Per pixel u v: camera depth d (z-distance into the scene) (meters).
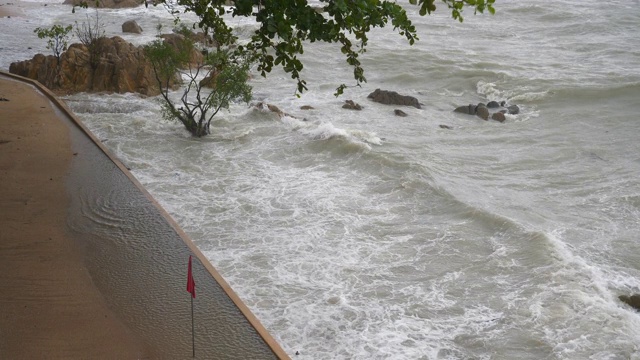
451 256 11.62
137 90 23.95
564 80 25.89
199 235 12.54
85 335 7.50
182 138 18.67
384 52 31.39
